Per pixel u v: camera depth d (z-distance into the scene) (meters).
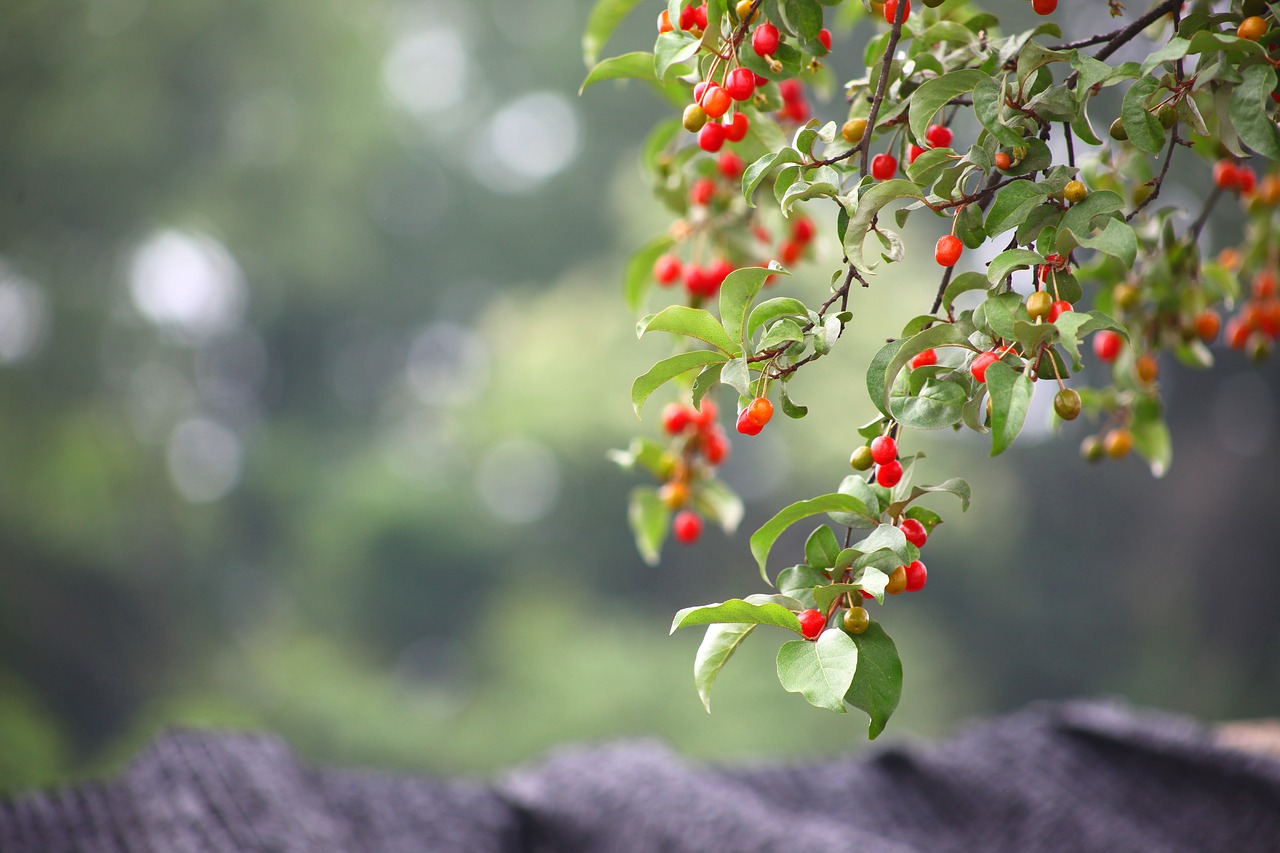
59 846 1.12
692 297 1.13
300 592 11.85
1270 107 0.78
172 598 10.85
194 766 1.22
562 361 10.46
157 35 11.60
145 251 12.09
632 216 10.87
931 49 0.89
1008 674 11.77
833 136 0.76
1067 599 11.88
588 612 11.65
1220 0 0.88
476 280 14.98
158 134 11.87
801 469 9.91
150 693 10.38
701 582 12.05
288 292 13.56
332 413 14.47
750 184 0.74
